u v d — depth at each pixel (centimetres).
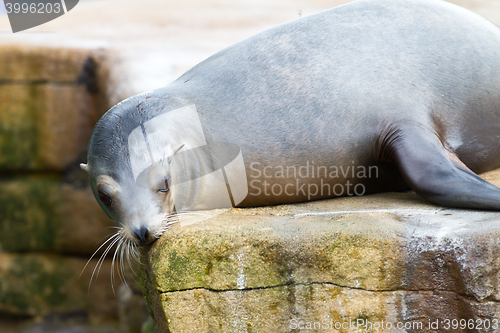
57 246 2070
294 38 1018
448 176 848
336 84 962
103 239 1998
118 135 894
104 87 1945
